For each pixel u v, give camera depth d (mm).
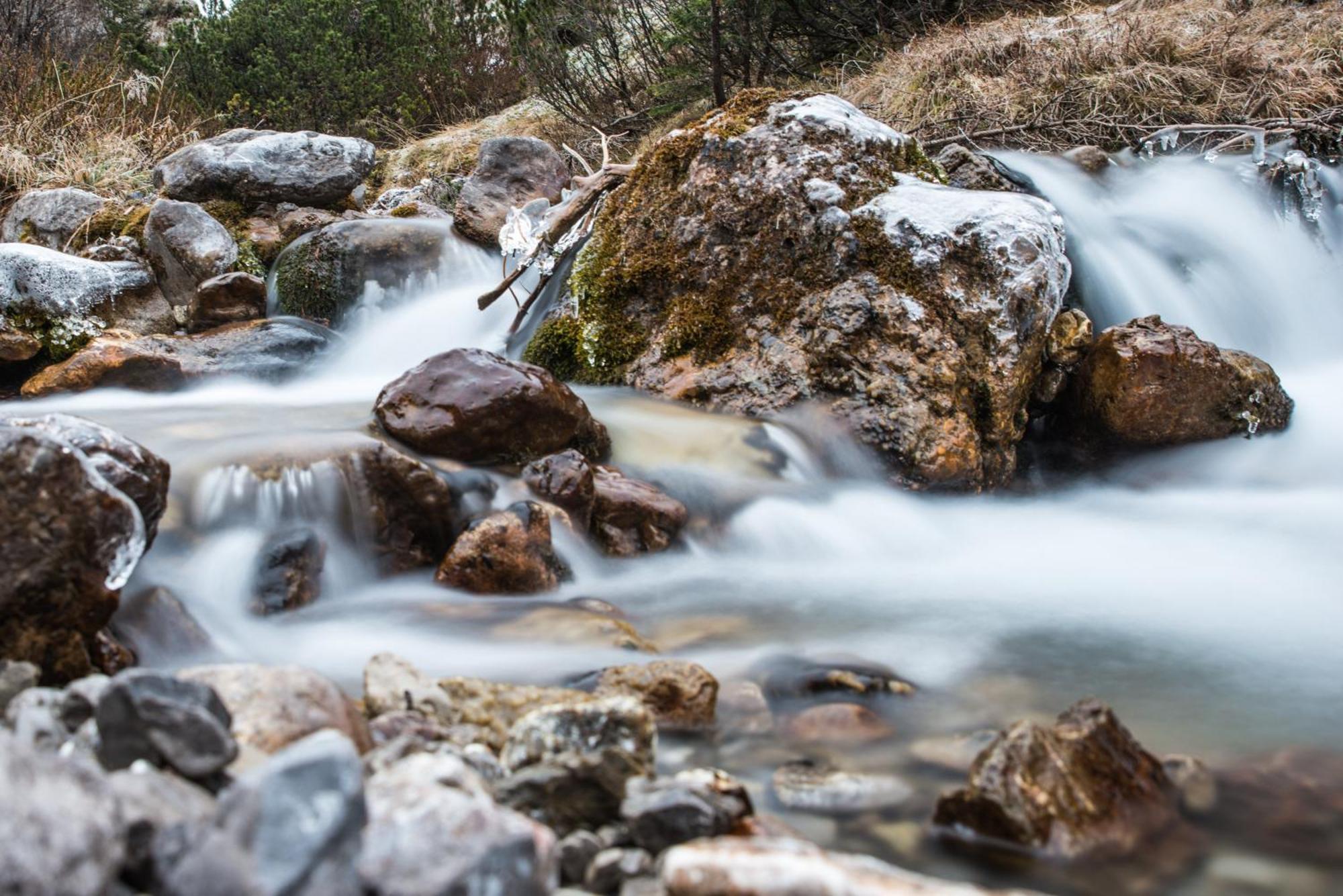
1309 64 8672
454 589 3648
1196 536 4539
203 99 12656
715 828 2055
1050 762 2271
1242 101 8484
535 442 4242
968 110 8898
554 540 3865
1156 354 5047
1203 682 3082
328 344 6801
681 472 4527
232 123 12523
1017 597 3846
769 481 4625
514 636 3242
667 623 3562
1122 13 9781
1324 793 2430
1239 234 6988
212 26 13000
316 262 7395
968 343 4902
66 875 1429
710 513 4398
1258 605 3750
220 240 7176
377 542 3840
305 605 3500
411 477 3855
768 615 3646
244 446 3951
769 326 5262
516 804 2098
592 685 2799
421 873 1543
